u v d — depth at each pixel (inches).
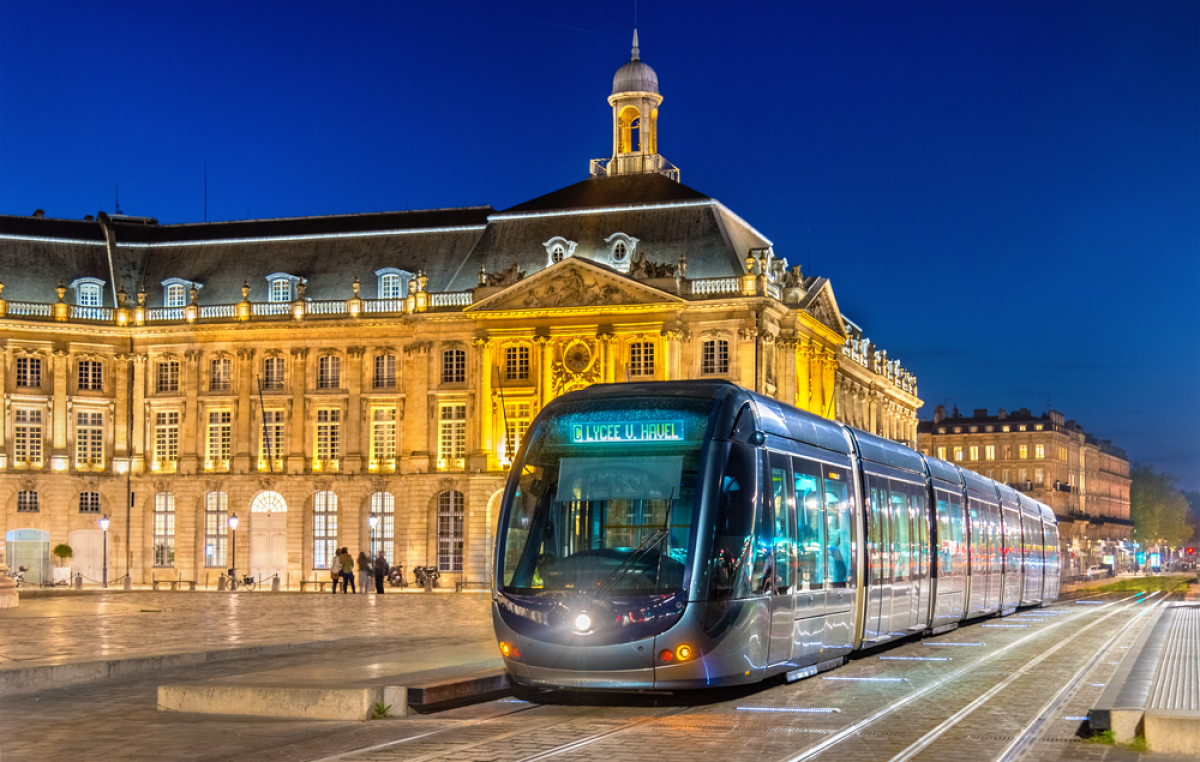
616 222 3277.6
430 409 3329.2
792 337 3260.3
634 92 3570.4
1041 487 7229.3
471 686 799.7
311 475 3400.6
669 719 716.7
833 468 1001.5
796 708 755.4
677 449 812.0
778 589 854.5
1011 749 600.7
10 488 3373.5
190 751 632.4
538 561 803.4
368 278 3437.5
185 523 3454.7
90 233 3563.0
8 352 3390.7
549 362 3203.7
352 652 1142.3
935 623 1310.3
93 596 2539.4
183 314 3467.0
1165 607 2090.3
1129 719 618.2
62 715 766.5
